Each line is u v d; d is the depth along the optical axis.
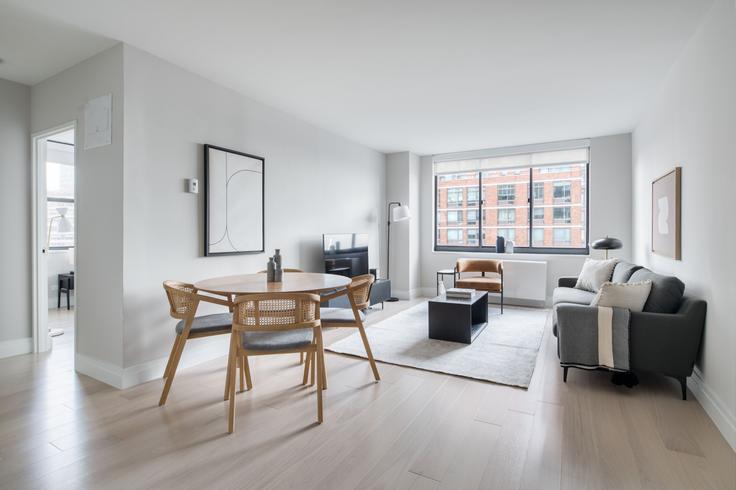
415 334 4.15
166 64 3.08
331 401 2.53
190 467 1.80
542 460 1.86
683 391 2.54
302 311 2.25
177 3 2.32
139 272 2.89
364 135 5.37
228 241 3.56
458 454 1.91
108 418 2.29
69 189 5.95
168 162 3.09
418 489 1.65
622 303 2.74
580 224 6.27
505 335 4.11
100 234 2.94
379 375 2.98
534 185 6.34
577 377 2.94
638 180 4.77
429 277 6.82
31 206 3.55
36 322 3.57
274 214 4.18
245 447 1.98
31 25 2.56
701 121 2.54
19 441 2.04
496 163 6.25
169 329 3.09
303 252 4.62
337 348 3.65
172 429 2.16
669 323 2.54
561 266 5.76
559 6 2.35
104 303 2.91
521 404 2.48
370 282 2.98
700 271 2.56
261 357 3.43
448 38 2.73
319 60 3.08
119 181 2.81
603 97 3.89
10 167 3.44
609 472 1.76
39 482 1.70
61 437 2.07
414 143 5.88
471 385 2.79
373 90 3.71
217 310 3.50
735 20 2.05
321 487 1.66
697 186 2.62
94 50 2.91
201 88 3.37
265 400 2.54
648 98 3.93
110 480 1.71
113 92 2.85
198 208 3.33
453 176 6.84
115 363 2.83
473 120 4.68
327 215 5.09
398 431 2.14
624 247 5.35
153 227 2.98
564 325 2.78
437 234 6.96
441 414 2.34
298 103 4.07
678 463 1.83
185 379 2.94
